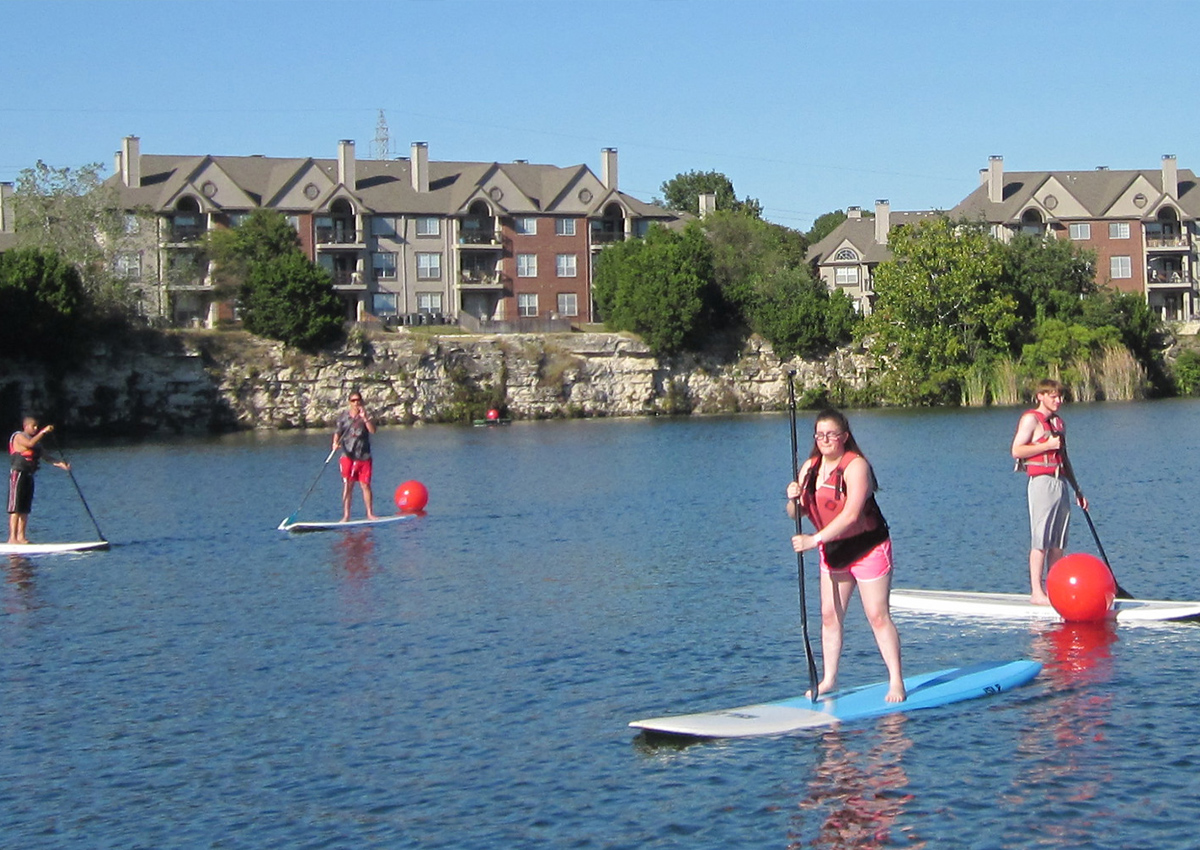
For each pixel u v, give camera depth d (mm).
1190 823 9930
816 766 11344
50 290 75375
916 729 12180
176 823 10578
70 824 10625
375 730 12742
